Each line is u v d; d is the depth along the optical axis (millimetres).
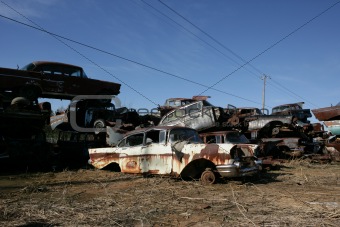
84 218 4805
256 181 8531
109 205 5637
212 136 10641
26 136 11117
